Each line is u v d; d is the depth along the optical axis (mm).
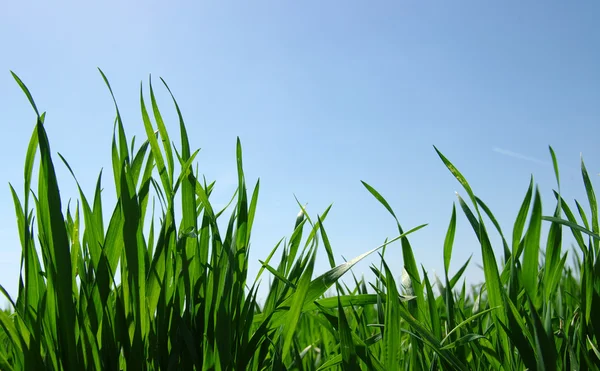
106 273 330
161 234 350
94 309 329
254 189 390
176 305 349
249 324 364
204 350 347
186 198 365
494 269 364
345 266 355
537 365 341
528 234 368
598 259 368
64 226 307
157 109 364
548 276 384
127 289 341
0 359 314
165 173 363
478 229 388
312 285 358
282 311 378
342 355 342
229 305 345
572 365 352
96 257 337
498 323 368
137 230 332
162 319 340
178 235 359
